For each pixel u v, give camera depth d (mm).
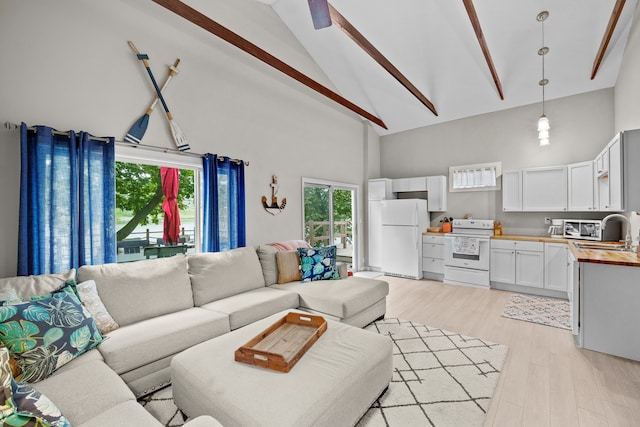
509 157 5215
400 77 4344
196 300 2764
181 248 3465
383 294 3412
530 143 5023
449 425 1778
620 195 2678
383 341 2029
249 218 3949
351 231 6156
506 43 3910
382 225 5965
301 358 1754
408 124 6164
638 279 2525
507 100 5012
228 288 2977
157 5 3025
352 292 3059
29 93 2285
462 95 5113
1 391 1030
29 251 2213
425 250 5594
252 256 3383
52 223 2289
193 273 2881
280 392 1438
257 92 4062
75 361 1739
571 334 3072
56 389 1440
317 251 3658
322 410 1393
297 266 3566
